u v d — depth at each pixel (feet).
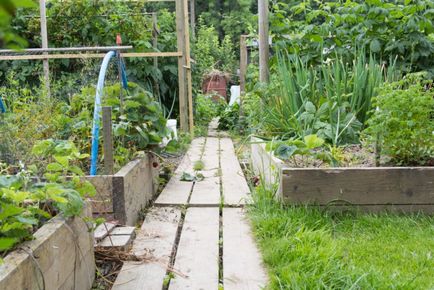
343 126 13.51
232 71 57.41
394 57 18.34
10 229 4.84
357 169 10.02
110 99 12.08
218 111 35.01
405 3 17.99
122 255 7.80
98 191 9.14
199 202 11.53
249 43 28.27
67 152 8.14
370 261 7.43
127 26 27.53
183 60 24.97
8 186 5.43
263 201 10.32
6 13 1.01
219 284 6.81
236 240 8.72
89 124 12.12
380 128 10.43
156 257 7.84
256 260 7.70
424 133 10.36
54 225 5.64
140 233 9.20
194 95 32.83
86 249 6.66
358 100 14.43
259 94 16.60
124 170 9.77
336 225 9.43
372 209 10.10
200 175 14.84
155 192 12.92
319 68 17.33
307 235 8.18
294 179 10.00
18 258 4.59
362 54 15.79
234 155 20.16
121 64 12.94
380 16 18.17
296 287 6.20
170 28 31.96
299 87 15.62
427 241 8.36
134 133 12.32
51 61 26.99
